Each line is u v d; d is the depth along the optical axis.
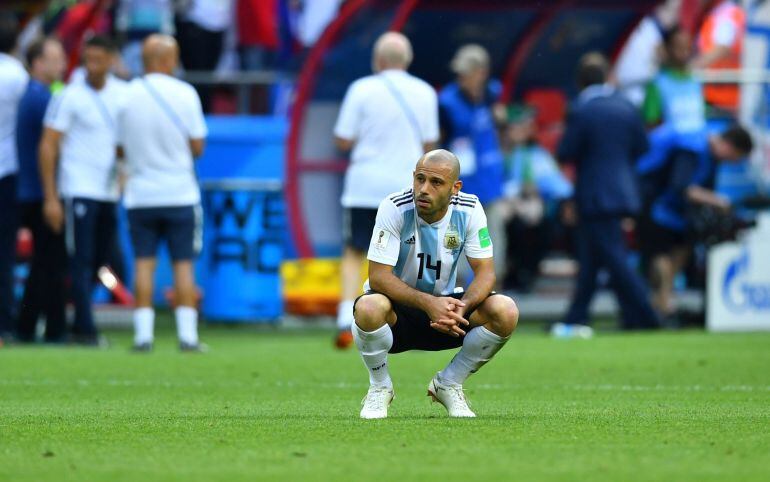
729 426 24.23
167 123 42.88
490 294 24.36
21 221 47.28
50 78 46.62
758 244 55.66
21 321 48.25
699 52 68.50
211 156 58.75
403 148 43.59
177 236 43.81
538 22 64.56
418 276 24.08
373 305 23.81
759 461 19.83
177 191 43.28
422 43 65.06
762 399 30.28
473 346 24.56
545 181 65.31
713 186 56.44
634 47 68.06
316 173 60.12
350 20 57.97
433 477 18.42
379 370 24.86
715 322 55.19
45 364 39.78
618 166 51.66
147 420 25.38
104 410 27.72
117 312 59.78
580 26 66.56
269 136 59.03
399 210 23.75
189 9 62.91
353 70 59.53
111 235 47.06
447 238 23.84
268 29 63.81
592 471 18.86
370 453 20.58
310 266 58.91
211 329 57.62
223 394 31.48
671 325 56.06
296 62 67.19
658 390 32.59
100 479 18.44
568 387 33.28
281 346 47.38
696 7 68.81
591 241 52.41
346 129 43.81
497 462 19.67
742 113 60.78
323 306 58.47
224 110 64.56
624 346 46.69
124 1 63.03
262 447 21.36
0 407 28.47
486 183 56.16
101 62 45.03
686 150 54.47
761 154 60.62
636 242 56.88
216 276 56.38
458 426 23.89
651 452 20.70
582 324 52.69
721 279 55.31
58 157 45.69
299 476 18.56
